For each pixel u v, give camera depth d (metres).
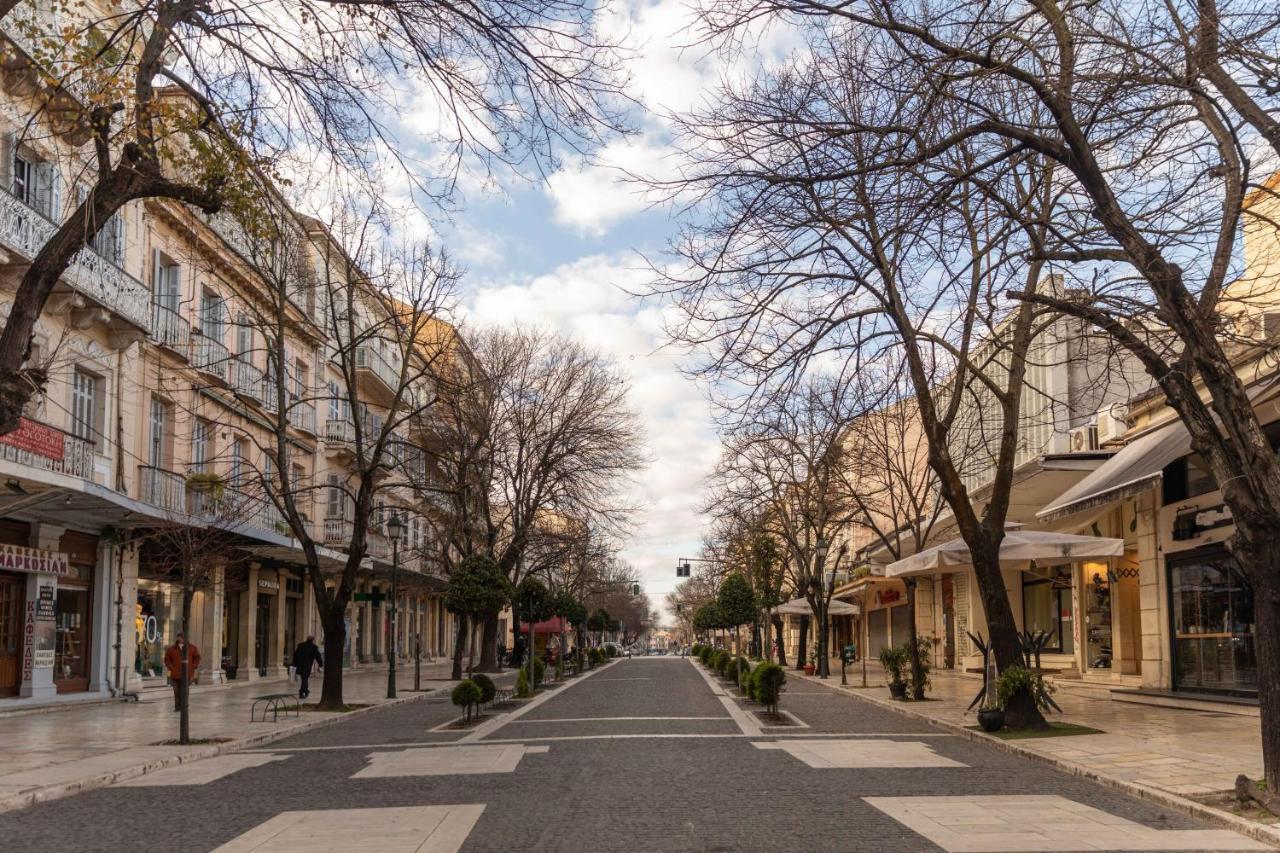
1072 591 29.56
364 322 42.22
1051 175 13.98
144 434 26.03
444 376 36.53
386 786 11.39
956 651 37.28
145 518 23.38
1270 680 9.20
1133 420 22.41
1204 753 12.49
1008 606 16.38
